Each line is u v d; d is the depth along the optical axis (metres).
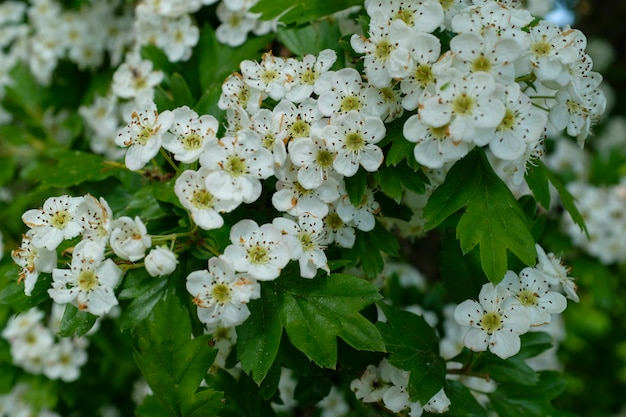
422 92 0.24
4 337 0.33
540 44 0.25
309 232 0.24
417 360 0.25
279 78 0.25
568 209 0.27
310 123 0.25
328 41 0.28
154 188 0.27
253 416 0.27
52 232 0.24
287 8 0.28
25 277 0.24
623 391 0.48
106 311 0.23
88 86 0.36
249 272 0.23
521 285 0.25
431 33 0.25
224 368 0.28
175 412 0.25
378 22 0.25
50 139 0.36
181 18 0.30
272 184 0.26
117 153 0.33
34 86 0.37
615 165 0.43
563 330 0.42
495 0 0.25
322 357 0.24
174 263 0.23
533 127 0.24
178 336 0.24
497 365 0.27
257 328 0.24
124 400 0.36
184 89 0.28
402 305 0.34
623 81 0.59
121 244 0.23
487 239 0.24
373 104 0.25
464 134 0.23
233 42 0.30
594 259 0.39
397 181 0.25
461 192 0.25
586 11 0.60
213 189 0.23
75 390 0.34
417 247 0.43
